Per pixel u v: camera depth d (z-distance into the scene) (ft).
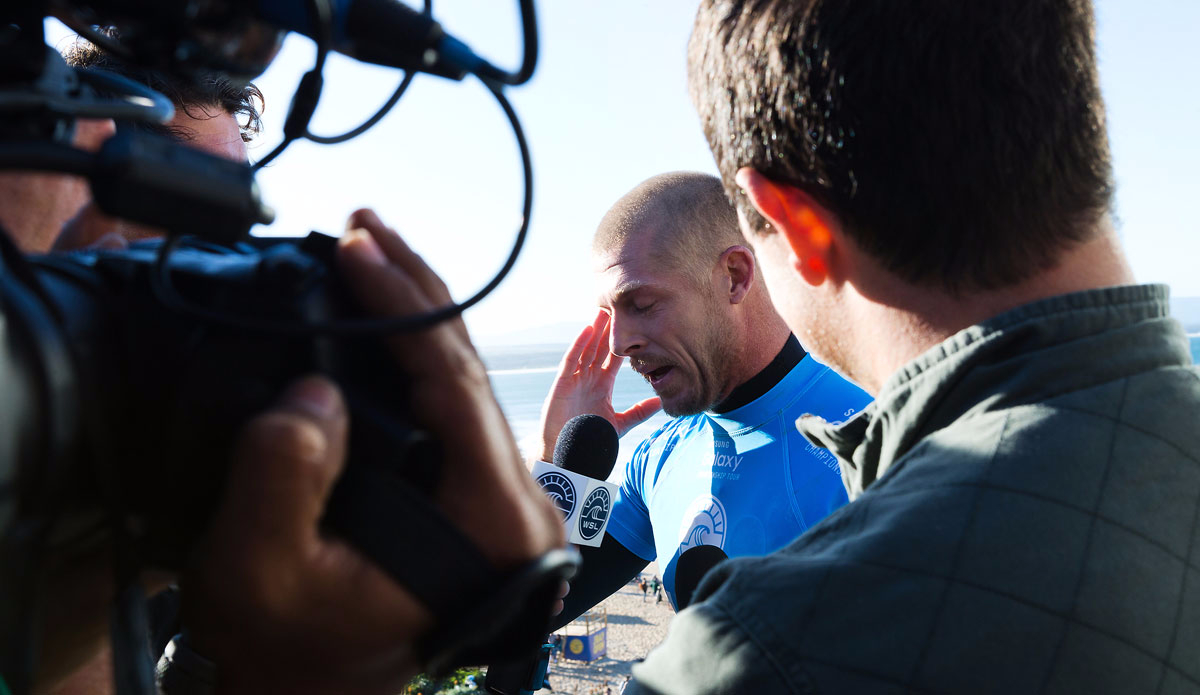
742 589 2.95
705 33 3.81
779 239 3.81
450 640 2.04
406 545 1.98
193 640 2.15
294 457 1.74
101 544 2.08
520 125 2.32
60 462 1.76
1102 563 2.72
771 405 8.95
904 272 3.24
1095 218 3.16
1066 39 3.11
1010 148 3.00
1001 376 3.10
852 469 3.88
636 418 10.46
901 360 3.40
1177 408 3.05
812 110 3.25
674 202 9.03
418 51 2.30
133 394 1.98
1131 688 2.63
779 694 2.65
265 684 2.02
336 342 2.06
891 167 3.11
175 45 2.21
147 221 1.87
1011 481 2.84
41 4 2.09
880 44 3.10
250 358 1.97
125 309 2.04
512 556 2.16
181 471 1.98
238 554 1.79
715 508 9.09
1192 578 2.84
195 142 5.59
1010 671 2.59
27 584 1.73
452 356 2.15
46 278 1.96
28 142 1.82
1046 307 3.09
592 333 10.03
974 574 2.71
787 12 3.34
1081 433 2.90
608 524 10.53
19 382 1.63
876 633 2.69
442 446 2.15
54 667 2.20
